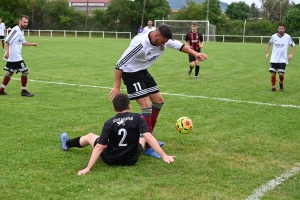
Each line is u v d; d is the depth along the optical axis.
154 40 4.54
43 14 54.59
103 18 56.28
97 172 4.04
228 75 12.59
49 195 3.50
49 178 3.87
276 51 9.48
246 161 4.52
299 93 9.31
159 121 6.37
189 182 3.84
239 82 11.02
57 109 7.11
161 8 56.38
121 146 4.13
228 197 3.52
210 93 9.09
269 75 12.67
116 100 4.14
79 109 7.15
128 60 4.58
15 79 10.77
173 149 4.93
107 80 10.87
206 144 5.16
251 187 3.77
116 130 4.09
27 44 8.49
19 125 5.92
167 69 14.04
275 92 9.41
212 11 56.50
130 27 53.53
